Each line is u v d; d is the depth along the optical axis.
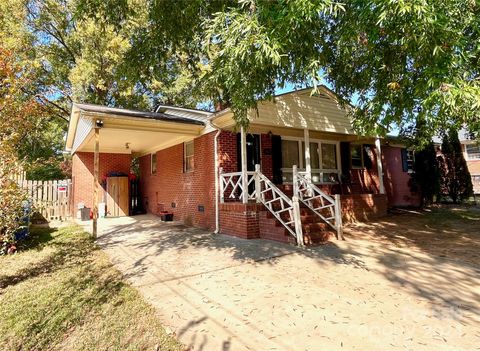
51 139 20.58
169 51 7.28
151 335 2.94
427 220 9.94
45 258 5.98
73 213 12.88
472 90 3.39
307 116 9.23
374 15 3.70
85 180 13.36
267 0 3.48
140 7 8.08
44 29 17.91
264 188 9.39
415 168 14.51
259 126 8.70
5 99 4.73
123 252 6.39
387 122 5.88
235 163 9.12
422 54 3.75
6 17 15.56
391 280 4.33
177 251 6.39
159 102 21.02
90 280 4.58
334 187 11.74
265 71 4.82
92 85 18.28
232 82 4.68
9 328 3.16
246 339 2.84
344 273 4.70
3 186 4.35
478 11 3.71
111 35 15.48
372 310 3.38
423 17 3.14
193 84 18.42
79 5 5.84
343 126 10.12
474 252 5.75
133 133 9.45
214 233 8.54
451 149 15.39
